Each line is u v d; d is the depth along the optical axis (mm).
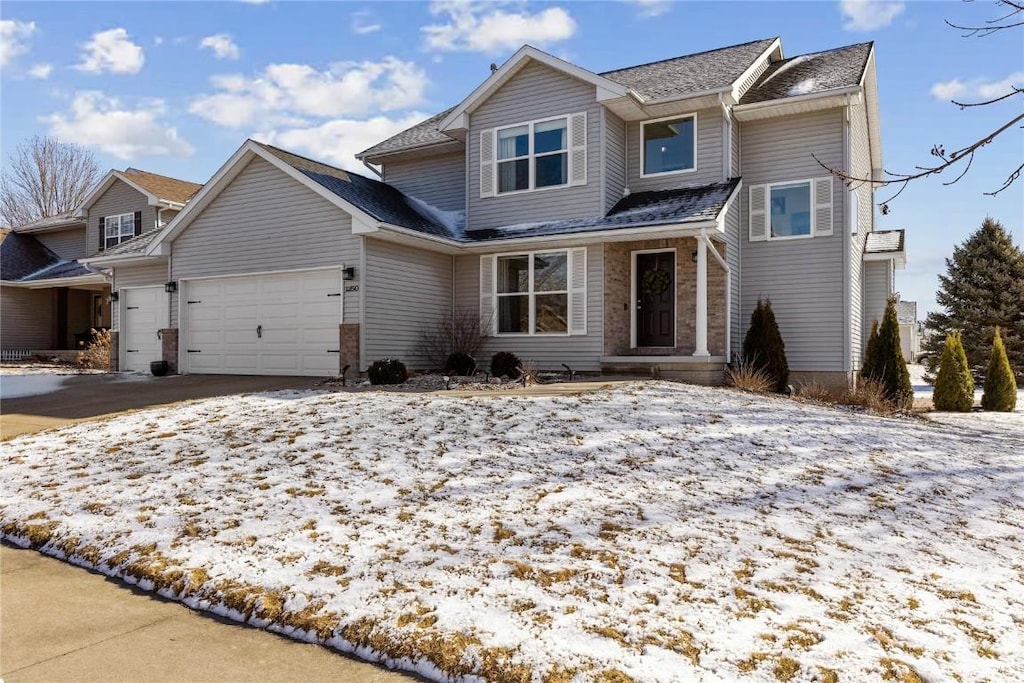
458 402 9844
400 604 3904
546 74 15906
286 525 5191
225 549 4793
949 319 25109
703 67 17250
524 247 15297
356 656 3545
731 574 4297
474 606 3846
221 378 14992
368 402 10031
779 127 16062
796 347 15898
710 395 11125
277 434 8109
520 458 6918
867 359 15414
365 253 13992
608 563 4422
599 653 3316
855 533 5152
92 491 6223
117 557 4809
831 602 3949
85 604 4238
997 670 3264
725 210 13602
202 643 3713
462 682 3238
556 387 11789
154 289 18062
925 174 6707
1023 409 15625
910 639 3537
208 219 16219
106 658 3547
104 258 18141
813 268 15719
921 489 6402
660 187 16000
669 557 4535
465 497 5758
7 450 8086
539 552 4613
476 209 16750
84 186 47406
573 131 15547
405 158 19172
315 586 4176
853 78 15125
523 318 15789
